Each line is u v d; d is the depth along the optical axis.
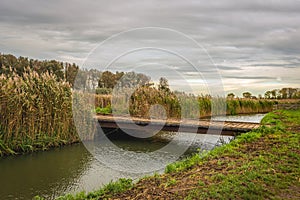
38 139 12.95
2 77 12.74
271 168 6.45
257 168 6.37
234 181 5.56
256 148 8.55
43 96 13.41
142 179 6.42
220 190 5.14
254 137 10.17
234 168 6.53
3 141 11.84
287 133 11.05
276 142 9.34
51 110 13.62
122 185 5.96
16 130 12.34
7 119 12.15
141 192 5.49
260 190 5.14
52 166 10.35
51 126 13.64
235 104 31.98
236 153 7.96
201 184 5.54
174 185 5.70
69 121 14.23
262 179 5.71
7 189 8.26
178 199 4.95
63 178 9.11
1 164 10.59
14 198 7.66
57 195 7.81
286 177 5.89
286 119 16.22
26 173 9.62
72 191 8.05
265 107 35.44
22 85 13.02
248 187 5.25
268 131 11.41
